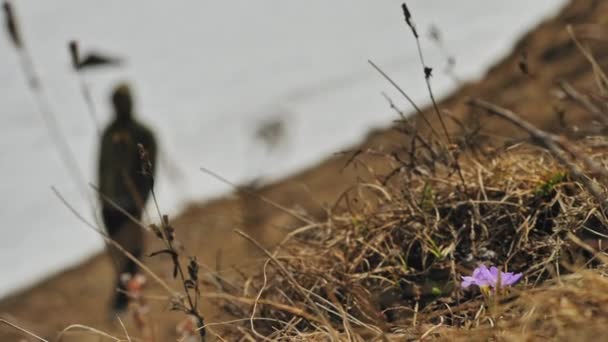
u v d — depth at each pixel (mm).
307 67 32781
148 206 13141
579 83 14438
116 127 12781
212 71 35250
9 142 30781
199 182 23609
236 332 5430
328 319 4906
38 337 5426
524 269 4980
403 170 5867
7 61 38062
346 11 37000
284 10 39625
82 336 8078
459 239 5289
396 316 5059
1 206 25875
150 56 37969
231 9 41531
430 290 5105
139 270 12609
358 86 28938
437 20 30797
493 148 5836
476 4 30453
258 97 31266
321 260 5551
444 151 5750
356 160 6051
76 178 24266
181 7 42719
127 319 12438
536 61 17125
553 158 5430
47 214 25000
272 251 5914
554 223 5133
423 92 24797
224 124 29297
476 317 4512
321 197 16969
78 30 41250
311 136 24797
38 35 41062
